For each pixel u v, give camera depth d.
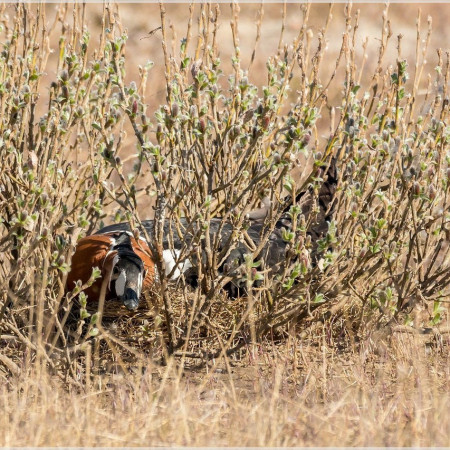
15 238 10.28
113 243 10.19
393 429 8.03
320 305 10.45
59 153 10.45
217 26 11.07
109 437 7.65
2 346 10.36
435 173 10.50
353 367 9.77
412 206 10.12
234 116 10.01
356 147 10.36
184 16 27.55
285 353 10.04
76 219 10.46
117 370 9.82
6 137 9.97
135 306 9.53
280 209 9.97
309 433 7.84
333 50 26.19
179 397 8.27
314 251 11.29
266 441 7.65
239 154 10.05
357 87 10.60
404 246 10.85
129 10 28.02
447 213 10.73
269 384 9.30
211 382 9.52
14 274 10.09
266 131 9.23
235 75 10.44
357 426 8.10
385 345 10.24
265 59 25.42
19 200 9.37
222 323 10.63
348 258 10.92
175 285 10.74
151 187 12.43
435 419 8.02
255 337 10.27
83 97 10.21
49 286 10.11
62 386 9.34
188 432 7.74
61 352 9.59
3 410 8.38
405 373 9.23
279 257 11.28
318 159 9.73
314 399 8.87
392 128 10.68
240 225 9.72
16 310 9.64
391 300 10.45
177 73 10.17
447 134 10.41
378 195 9.95
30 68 10.75
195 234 9.65
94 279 9.32
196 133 9.39
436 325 10.84
